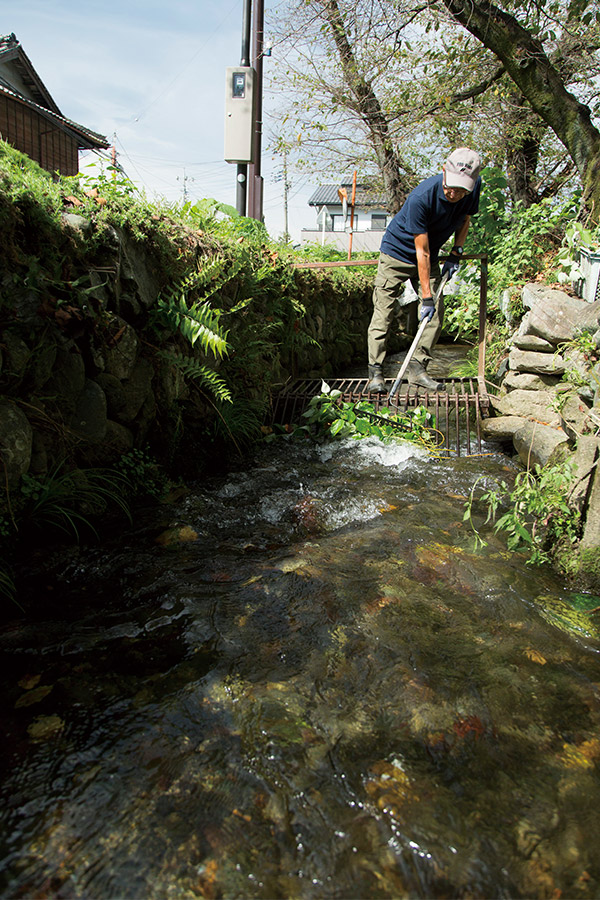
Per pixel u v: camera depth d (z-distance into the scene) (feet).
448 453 13.56
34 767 4.50
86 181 10.52
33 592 6.95
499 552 8.49
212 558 8.05
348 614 6.75
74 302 8.46
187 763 4.59
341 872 3.78
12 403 7.63
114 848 3.87
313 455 13.35
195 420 11.95
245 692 5.41
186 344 11.49
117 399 9.49
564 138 20.59
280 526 9.34
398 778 4.51
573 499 8.02
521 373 14.62
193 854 3.85
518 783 4.51
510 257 19.38
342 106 28.63
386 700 5.37
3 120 51.49
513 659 6.03
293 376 18.16
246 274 13.94
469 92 25.23
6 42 57.57
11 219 7.46
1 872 3.67
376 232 111.65
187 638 6.21
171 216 12.27
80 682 5.48
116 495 9.12
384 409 14.96
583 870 3.84
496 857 3.91
